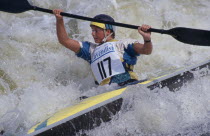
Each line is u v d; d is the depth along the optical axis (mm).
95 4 26359
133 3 26625
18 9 18469
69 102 18906
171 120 14680
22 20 24938
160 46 24828
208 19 28031
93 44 18781
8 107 18391
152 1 27797
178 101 15617
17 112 16234
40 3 26812
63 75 21516
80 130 13914
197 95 16406
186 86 16703
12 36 22859
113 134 14289
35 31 23516
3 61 21031
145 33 16734
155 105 14930
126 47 17891
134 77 17984
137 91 15117
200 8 28750
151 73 22406
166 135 14102
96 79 18422
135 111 14711
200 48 25422
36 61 21766
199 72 17391
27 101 18609
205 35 16766
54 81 20984
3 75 20312
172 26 26875
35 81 20703
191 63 23812
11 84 20078
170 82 16328
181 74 16766
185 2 28953
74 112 14328
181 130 14320
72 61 22094
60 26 17969
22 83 20312
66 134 13648
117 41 18188
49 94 19297
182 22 27234
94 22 18234
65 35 18141
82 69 21828
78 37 24328
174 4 28281
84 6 26594
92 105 14555
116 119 14547
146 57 23719
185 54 24906
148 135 14258
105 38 18281
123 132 14375
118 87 17156
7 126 15383
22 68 21094
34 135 12984
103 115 14367
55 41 23109
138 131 14414
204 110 15820
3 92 19500
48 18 25750
